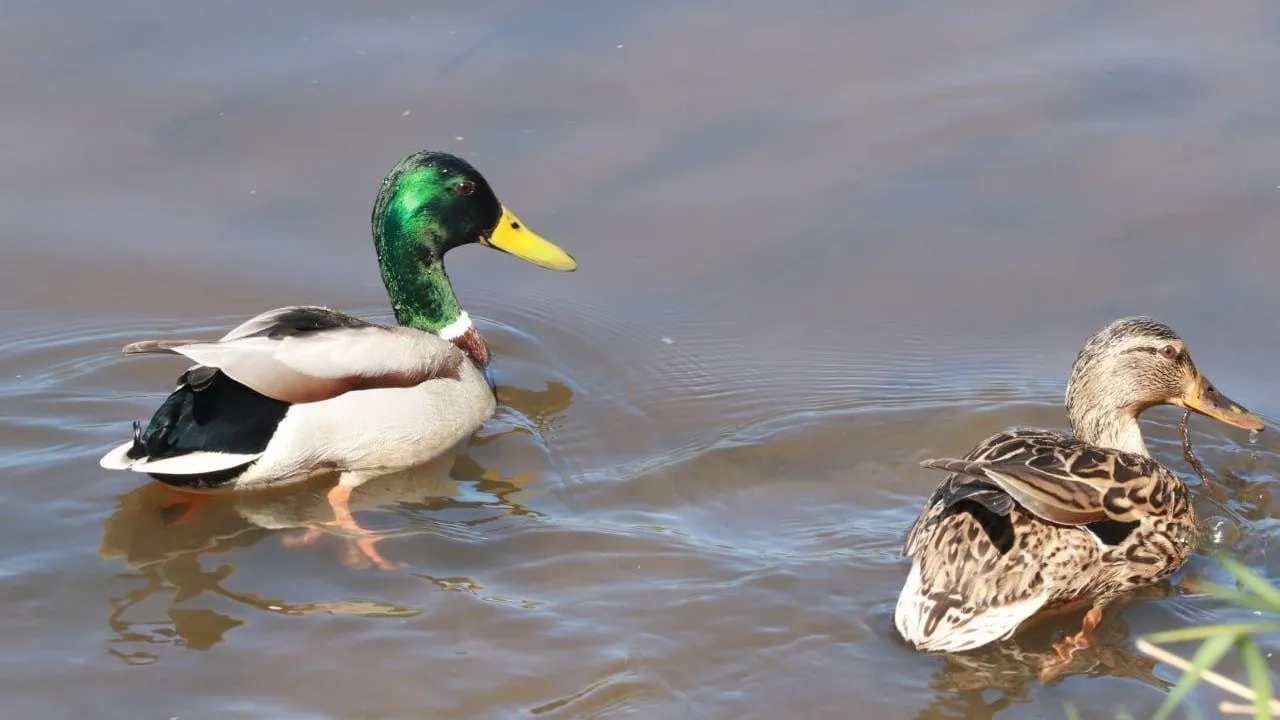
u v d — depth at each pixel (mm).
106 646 9859
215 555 11039
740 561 10734
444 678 9484
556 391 13719
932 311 14070
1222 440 12414
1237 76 16781
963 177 15625
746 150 16109
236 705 9258
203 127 16500
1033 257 14547
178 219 15484
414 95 16922
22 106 16609
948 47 17578
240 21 18094
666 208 15477
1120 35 17688
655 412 13180
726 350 13883
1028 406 12820
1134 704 9211
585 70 17344
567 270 14414
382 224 14195
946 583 9562
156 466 11391
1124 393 11422
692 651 9703
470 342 14148
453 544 11141
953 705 9219
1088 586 10141
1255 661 7219
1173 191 15148
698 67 17344
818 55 17516
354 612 10234
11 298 14453
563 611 10156
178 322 14297
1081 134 16062
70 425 12672
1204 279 14008
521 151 16141
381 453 12320
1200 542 11047
